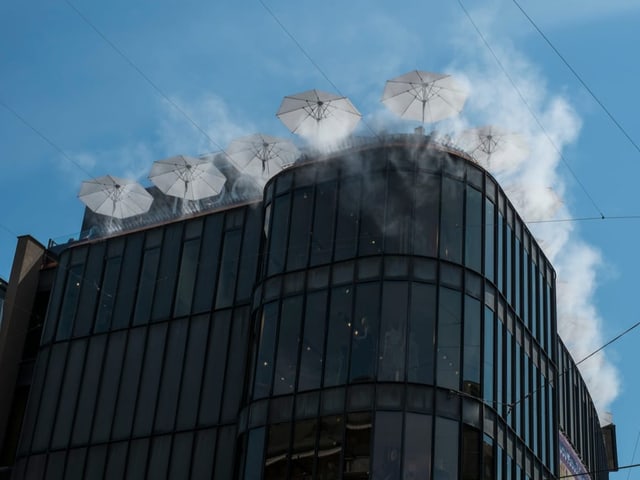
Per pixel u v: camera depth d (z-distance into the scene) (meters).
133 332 43.81
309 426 35.38
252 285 41.88
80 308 45.84
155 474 40.12
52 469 42.47
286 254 38.88
